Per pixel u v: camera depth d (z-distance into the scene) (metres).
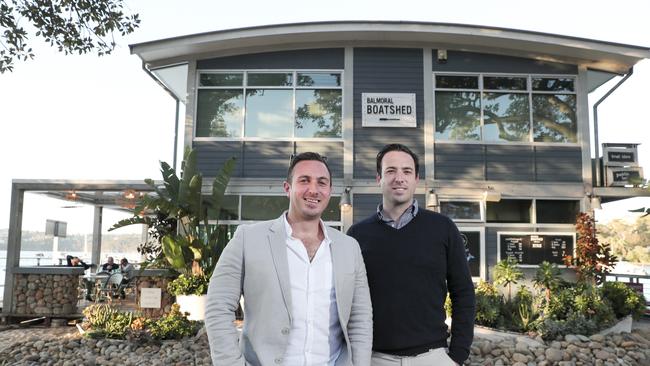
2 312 10.47
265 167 11.45
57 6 8.21
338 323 2.38
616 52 11.31
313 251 2.44
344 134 11.44
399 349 2.72
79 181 11.02
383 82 11.62
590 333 7.83
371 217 3.03
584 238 10.88
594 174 12.06
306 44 11.62
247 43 11.39
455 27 11.17
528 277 10.41
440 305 2.84
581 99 11.80
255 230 2.43
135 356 7.50
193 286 9.51
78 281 10.74
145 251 11.33
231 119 11.61
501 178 11.52
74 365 7.32
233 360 2.19
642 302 9.00
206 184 11.41
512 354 7.07
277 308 2.27
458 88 11.73
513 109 11.77
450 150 11.54
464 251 2.99
